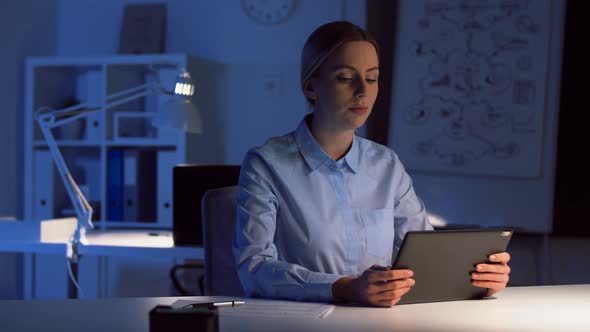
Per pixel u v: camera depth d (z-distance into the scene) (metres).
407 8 3.92
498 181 3.80
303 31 4.45
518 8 3.80
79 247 3.32
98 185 4.71
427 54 3.88
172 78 4.30
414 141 3.89
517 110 3.79
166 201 4.22
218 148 4.56
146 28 4.60
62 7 4.86
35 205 4.50
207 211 2.13
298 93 4.48
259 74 4.53
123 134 4.42
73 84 4.80
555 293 1.75
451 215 3.84
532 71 3.77
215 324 1.15
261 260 1.71
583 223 3.74
